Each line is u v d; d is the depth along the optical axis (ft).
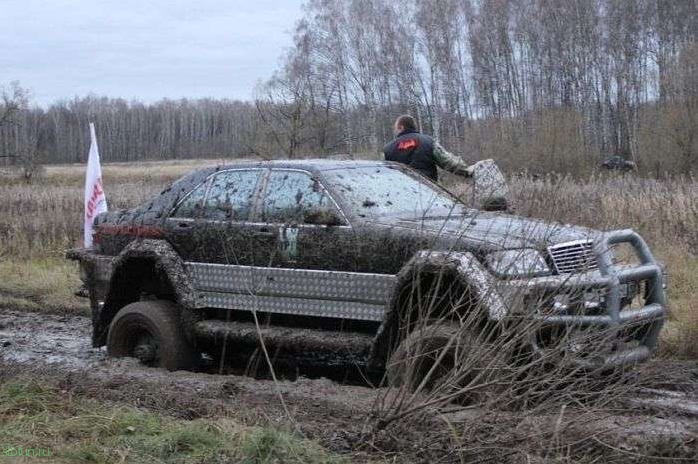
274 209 27.43
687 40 163.12
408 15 144.46
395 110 128.57
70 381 26.50
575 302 22.03
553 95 163.53
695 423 21.53
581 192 53.11
